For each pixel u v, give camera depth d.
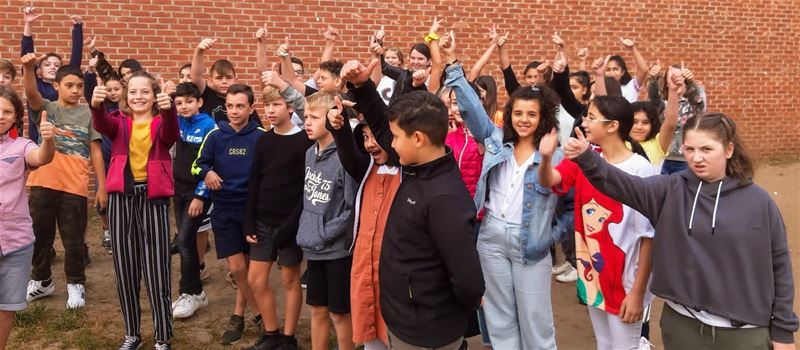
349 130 3.26
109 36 7.50
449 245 2.64
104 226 6.48
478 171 4.08
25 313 4.88
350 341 3.81
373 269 3.14
